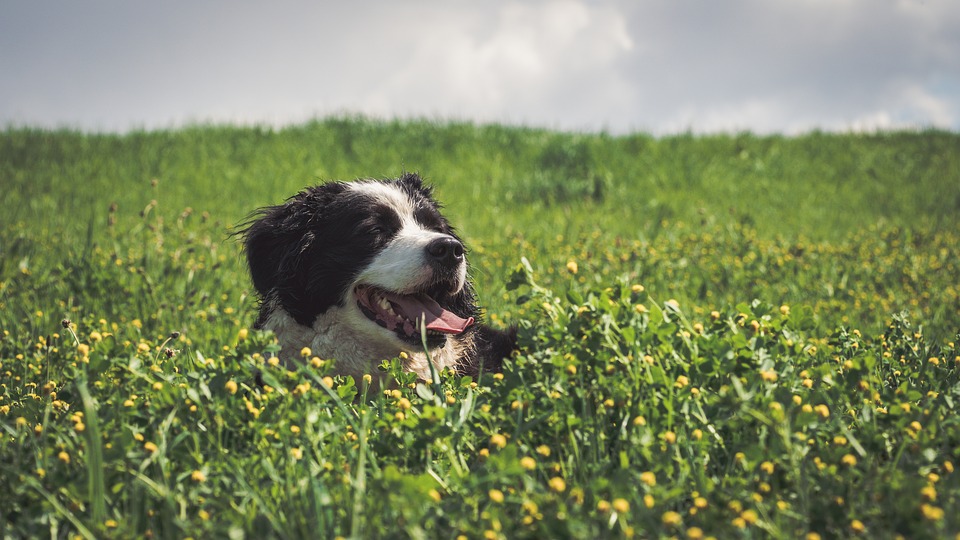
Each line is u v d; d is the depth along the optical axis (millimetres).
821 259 7977
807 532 2064
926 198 13797
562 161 15422
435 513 2104
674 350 2834
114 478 2316
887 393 2861
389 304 4062
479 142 16844
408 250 3949
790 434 2314
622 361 2615
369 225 4055
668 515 1903
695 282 6934
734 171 15500
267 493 2330
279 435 2473
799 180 15273
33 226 9422
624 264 7133
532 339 2801
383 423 2518
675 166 15398
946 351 3402
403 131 17406
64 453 2309
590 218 11227
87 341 3900
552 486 2039
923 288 6945
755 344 2758
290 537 2025
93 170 13758
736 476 2398
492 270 7168
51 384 3236
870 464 2303
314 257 4047
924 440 2367
